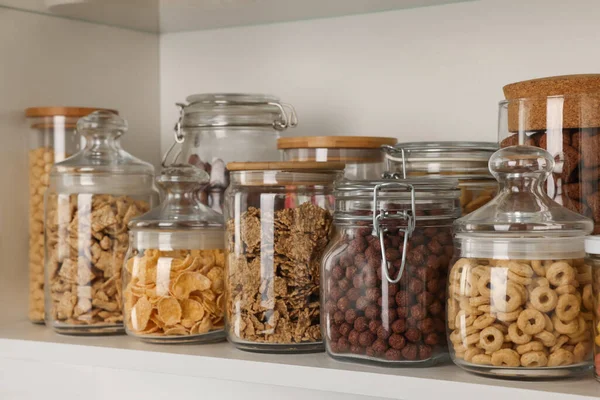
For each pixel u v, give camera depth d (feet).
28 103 4.29
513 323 2.60
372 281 2.89
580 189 2.90
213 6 4.12
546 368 2.60
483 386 2.61
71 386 4.49
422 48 4.09
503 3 3.86
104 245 3.78
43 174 4.19
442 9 4.03
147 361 3.37
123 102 4.72
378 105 4.22
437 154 3.33
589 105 2.89
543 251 2.61
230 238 3.33
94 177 3.83
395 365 2.88
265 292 3.21
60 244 3.84
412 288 2.87
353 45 4.29
